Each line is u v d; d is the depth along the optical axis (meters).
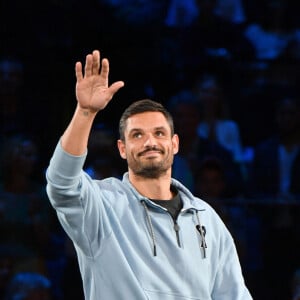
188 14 22.39
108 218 9.04
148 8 22.28
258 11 22.77
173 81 21.84
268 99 21.95
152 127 9.17
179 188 9.69
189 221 9.41
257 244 18.77
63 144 8.55
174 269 9.04
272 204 19.06
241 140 21.64
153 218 9.20
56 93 20.83
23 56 21.09
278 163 20.27
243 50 22.44
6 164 18.70
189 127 20.23
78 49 21.64
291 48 22.56
